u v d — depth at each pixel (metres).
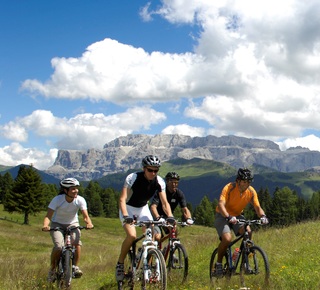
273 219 113.88
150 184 7.96
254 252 8.21
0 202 127.62
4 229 62.09
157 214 9.77
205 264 12.41
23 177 80.00
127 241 7.80
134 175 7.93
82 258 23.53
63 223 9.47
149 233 7.50
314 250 12.15
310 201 128.62
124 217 7.57
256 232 19.80
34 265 15.33
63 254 8.95
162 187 8.04
